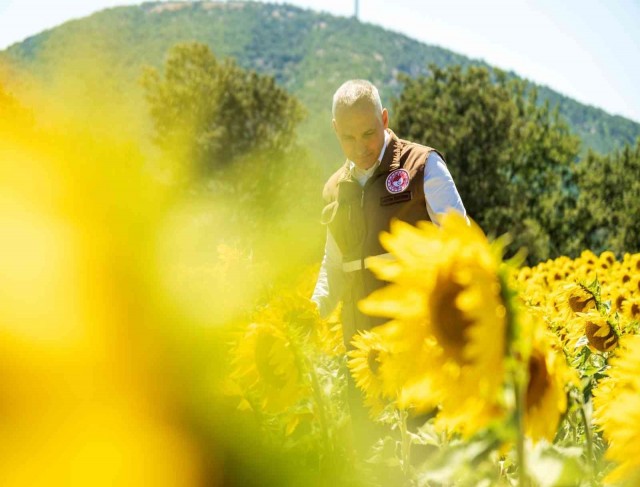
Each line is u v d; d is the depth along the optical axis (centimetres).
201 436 82
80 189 69
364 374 226
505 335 93
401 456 207
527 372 113
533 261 4147
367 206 355
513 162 4822
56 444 67
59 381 67
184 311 78
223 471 85
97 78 72
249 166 4569
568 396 121
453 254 97
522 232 4147
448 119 4562
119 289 71
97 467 70
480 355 91
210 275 85
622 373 119
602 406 161
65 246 67
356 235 358
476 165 4384
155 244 75
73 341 68
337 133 359
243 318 116
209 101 4669
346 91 352
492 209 4247
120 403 71
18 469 66
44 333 67
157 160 78
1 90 69
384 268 101
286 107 5147
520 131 4644
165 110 4516
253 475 90
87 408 68
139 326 73
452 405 101
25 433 66
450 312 97
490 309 92
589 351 292
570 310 343
